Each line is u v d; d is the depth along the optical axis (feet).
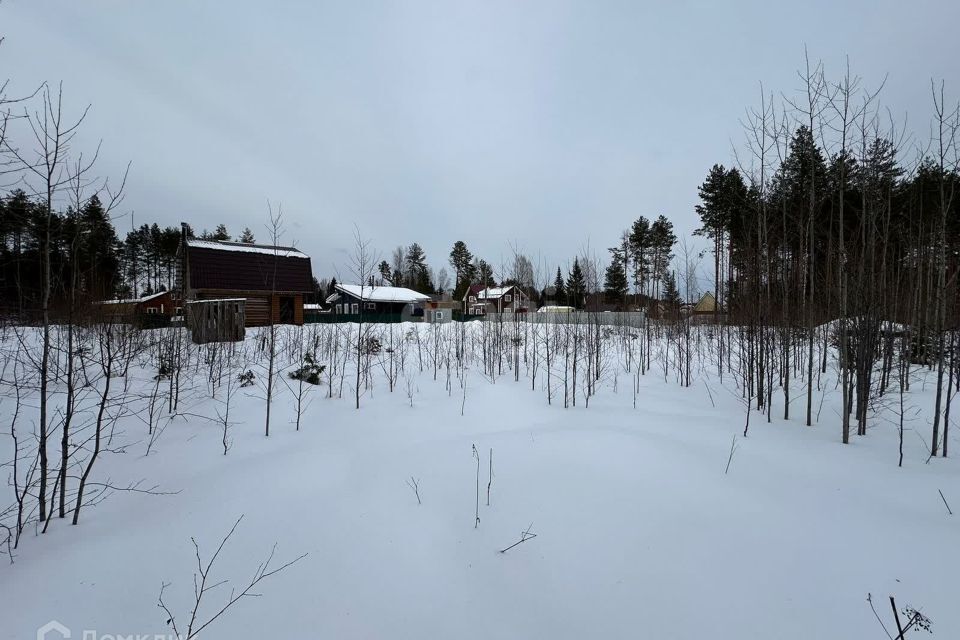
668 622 7.27
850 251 20.48
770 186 24.48
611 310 88.43
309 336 34.63
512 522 10.48
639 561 8.89
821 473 13.17
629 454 14.44
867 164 17.72
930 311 25.52
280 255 63.98
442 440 16.56
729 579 8.25
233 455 14.71
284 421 18.38
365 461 14.20
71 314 10.64
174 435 16.03
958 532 9.64
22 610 7.17
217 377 22.93
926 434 17.33
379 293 97.40
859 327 18.67
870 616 7.22
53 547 9.04
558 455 14.48
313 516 10.56
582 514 10.77
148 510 10.74
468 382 27.04
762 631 6.99
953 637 6.68
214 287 55.98
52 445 13.92
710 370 32.32
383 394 23.54
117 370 19.98
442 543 9.66
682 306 45.98
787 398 19.95
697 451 14.92
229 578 8.25
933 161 17.99
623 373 31.68
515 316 39.47
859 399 17.65
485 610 7.66
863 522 10.12
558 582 8.36
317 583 8.20
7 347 21.09
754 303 25.07
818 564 8.59
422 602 7.82
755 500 11.25
